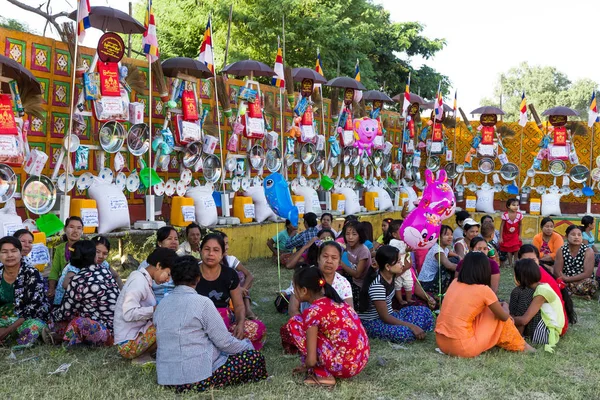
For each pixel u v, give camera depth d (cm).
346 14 2275
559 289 618
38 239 747
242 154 1180
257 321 554
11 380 451
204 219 1015
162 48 2105
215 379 443
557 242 922
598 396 446
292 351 543
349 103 1375
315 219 905
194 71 991
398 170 1641
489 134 1597
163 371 440
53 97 852
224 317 526
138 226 930
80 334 529
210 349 444
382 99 1457
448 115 1745
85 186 876
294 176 1331
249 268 987
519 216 1071
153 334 487
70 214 838
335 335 452
